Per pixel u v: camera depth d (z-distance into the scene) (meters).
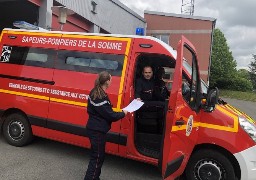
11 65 6.30
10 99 6.27
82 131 5.56
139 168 5.82
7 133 6.46
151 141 5.36
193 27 24.52
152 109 5.36
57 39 5.96
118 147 5.31
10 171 5.19
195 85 4.92
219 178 4.86
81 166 5.68
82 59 5.69
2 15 14.79
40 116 5.97
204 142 4.85
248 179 4.65
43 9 11.86
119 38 5.46
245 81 38.56
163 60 5.60
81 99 5.58
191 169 5.00
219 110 4.87
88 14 15.13
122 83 5.28
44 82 5.93
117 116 4.50
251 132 4.70
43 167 5.49
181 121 4.26
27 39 6.24
